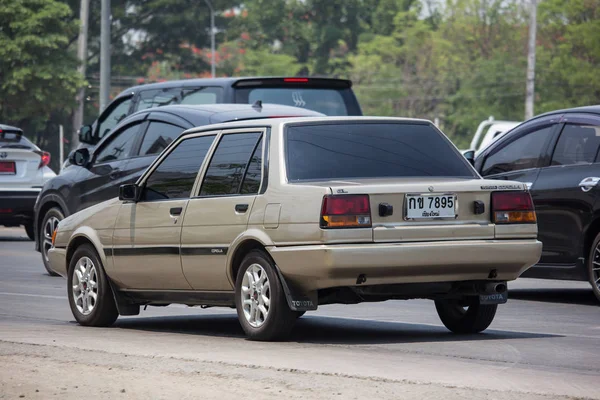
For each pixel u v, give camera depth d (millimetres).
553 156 28984
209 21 183875
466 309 22812
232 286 21469
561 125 29047
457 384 16031
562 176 28469
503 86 192750
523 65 190500
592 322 24469
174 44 183125
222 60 193750
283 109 31125
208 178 22141
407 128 22031
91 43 179750
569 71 175375
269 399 14992
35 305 28281
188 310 27656
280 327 20469
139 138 32000
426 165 21547
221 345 20422
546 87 180875
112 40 179750
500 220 20812
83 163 34094
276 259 20141
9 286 33125
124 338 21781
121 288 23938
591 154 28141
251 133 21656
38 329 23469
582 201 27844
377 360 18438
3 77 126000
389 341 21141
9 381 16578
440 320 24766
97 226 24297
